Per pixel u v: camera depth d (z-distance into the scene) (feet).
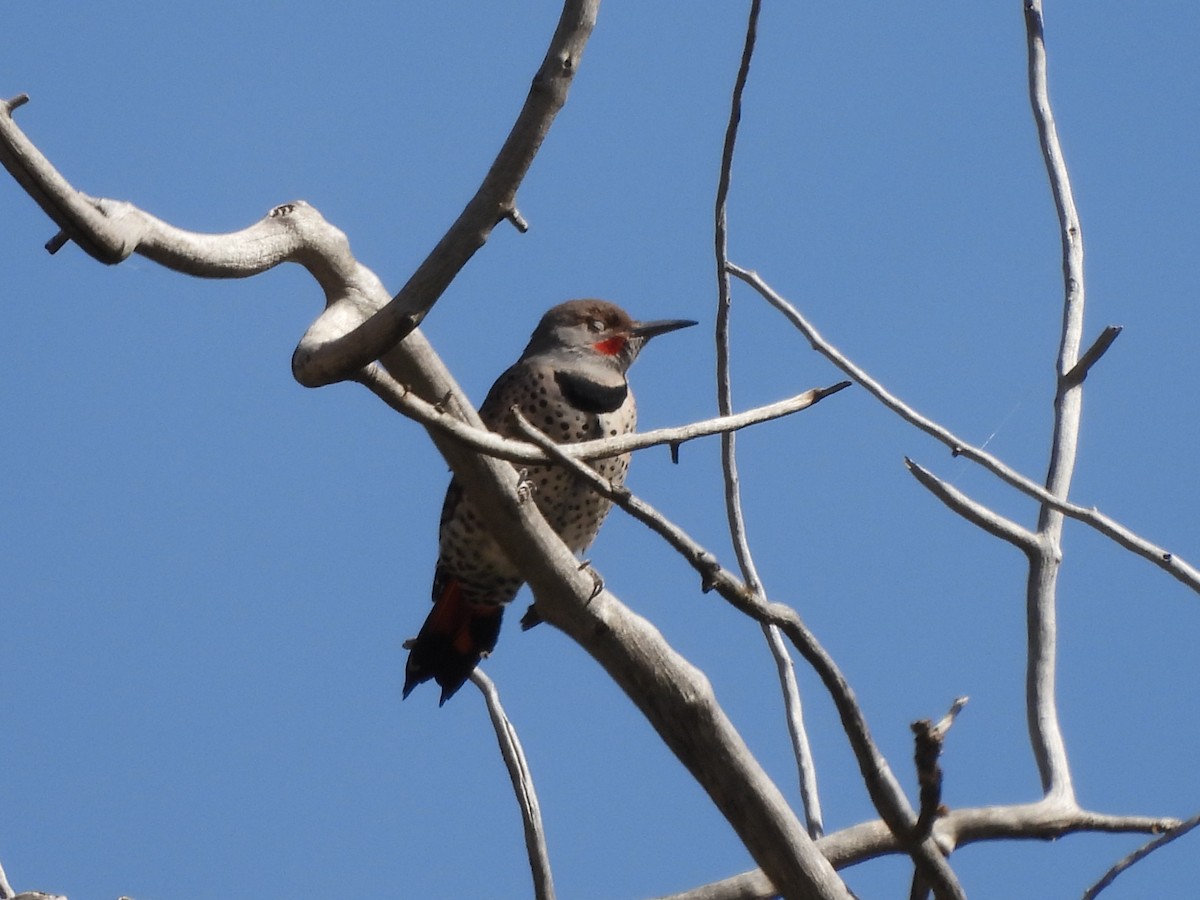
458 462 31.73
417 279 26.73
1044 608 36.81
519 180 26.68
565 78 26.43
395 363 31.30
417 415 27.45
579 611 32.12
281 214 30.81
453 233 26.61
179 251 28.27
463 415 31.89
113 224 26.61
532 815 33.37
